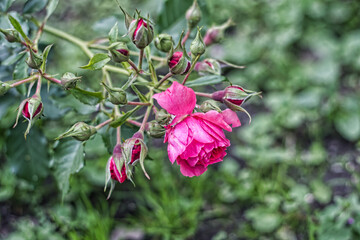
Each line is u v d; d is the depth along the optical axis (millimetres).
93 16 1051
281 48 1072
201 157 403
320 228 711
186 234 765
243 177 834
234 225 800
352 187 838
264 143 892
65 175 522
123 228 789
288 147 927
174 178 843
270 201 792
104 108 505
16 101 584
